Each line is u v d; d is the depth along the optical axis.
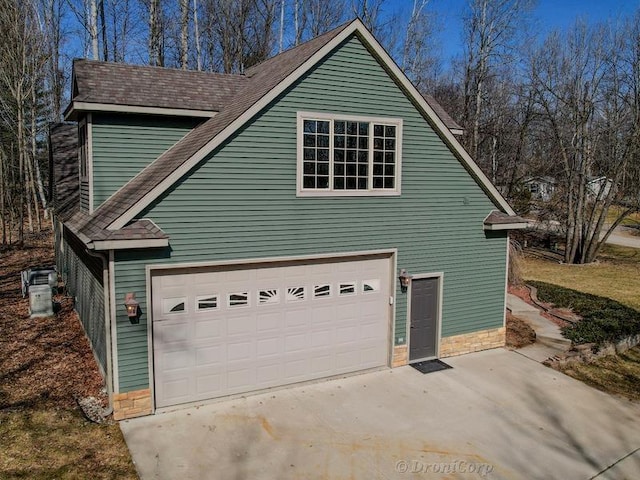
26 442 7.39
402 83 10.38
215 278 9.09
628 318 14.95
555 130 26.31
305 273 9.99
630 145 24.70
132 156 10.62
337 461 7.46
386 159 10.55
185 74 12.34
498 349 12.44
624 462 7.71
